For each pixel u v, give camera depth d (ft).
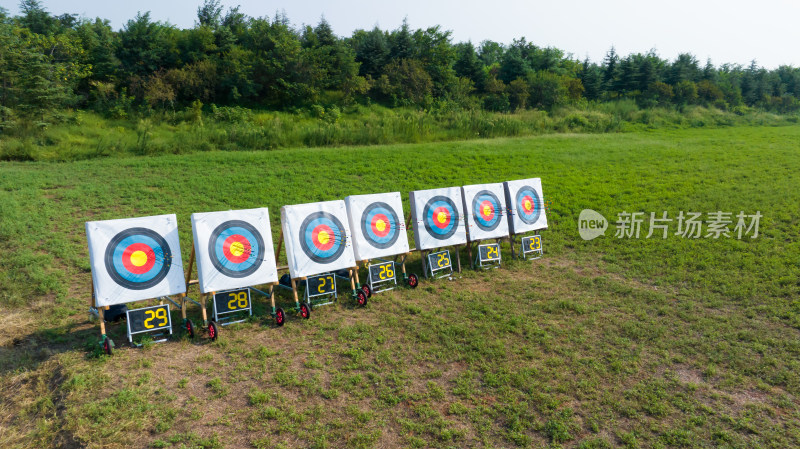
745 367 25.71
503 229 44.19
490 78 169.37
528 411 22.53
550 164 78.43
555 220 54.29
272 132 92.63
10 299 33.71
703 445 20.31
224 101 124.57
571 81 167.53
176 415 21.99
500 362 26.71
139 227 29.91
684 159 79.66
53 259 40.86
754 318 31.09
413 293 37.04
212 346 28.66
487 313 33.01
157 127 100.07
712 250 42.60
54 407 22.84
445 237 40.96
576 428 21.36
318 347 28.60
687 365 26.27
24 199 53.26
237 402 23.20
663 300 34.22
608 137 110.11
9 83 89.15
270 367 26.25
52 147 77.77
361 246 36.86
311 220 34.68
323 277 34.78
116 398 22.88
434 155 84.07
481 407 22.89
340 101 132.98
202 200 57.47
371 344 28.68
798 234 44.09
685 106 159.43
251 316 32.17
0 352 27.48
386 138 99.50
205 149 85.51
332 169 73.67
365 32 169.89
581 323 31.24
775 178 63.46
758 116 152.87
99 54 115.44
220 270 30.86
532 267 42.70
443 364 26.71
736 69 231.09
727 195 57.16
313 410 22.58
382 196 39.01
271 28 137.90
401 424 21.72
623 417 22.24
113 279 28.55
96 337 29.27
